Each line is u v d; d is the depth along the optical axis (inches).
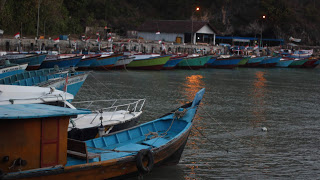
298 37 3344.0
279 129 732.0
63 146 384.5
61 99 547.8
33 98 514.0
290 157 573.9
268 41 3341.5
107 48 2028.8
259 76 1765.5
